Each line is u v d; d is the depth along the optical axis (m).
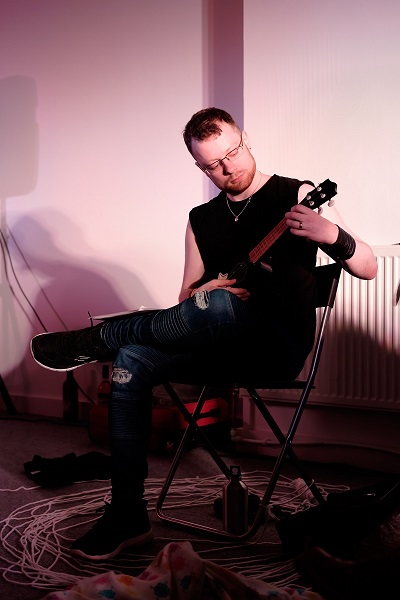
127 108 3.44
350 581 0.99
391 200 2.61
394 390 2.51
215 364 1.76
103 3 3.50
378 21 2.62
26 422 3.52
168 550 1.38
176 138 3.29
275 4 2.82
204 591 1.33
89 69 3.56
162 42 3.31
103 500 2.14
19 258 3.82
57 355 1.77
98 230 3.55
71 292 3.66
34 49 3.74
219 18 3.14
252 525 1.84
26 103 3.77
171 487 2.31
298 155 2.79
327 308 1.82
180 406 1.86
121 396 1.67
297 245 1.82
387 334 2.51
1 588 1.51
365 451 2.64
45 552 1.73
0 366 3.91
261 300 1.83
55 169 3.69
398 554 1.01
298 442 2.76
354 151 2.67
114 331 1.73
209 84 3.18
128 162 3.44
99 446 2.96
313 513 1.61
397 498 1.55
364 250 1.74
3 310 3.89
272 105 2.83
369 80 2.64
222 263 1.96
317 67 2.74
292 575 1.55
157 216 3.36
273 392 2.77
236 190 1.91
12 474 2.49
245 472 2.54
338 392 2.62
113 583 1.31
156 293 3.38
